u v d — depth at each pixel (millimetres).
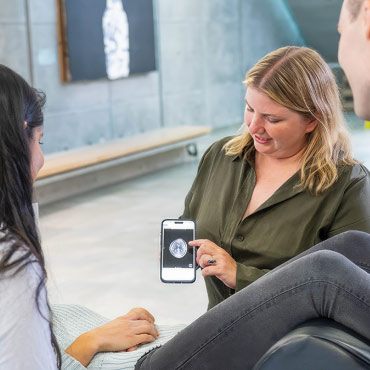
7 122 1090
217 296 1963
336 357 1145
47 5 7059
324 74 1770
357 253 1549
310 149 1803
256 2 11898
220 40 10898
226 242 1879
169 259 1821
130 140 7859
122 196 6551
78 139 7707
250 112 1795
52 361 1074
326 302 1218
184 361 1441
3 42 6594
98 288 3994
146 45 8625
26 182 1118
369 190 1796
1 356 1012
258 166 1918
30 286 1039
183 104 9922
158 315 3588
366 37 779
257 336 1343
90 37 7598
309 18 12461
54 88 7285
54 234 5176
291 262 1431
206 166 2041
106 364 1561
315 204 1789
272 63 1753
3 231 1073
